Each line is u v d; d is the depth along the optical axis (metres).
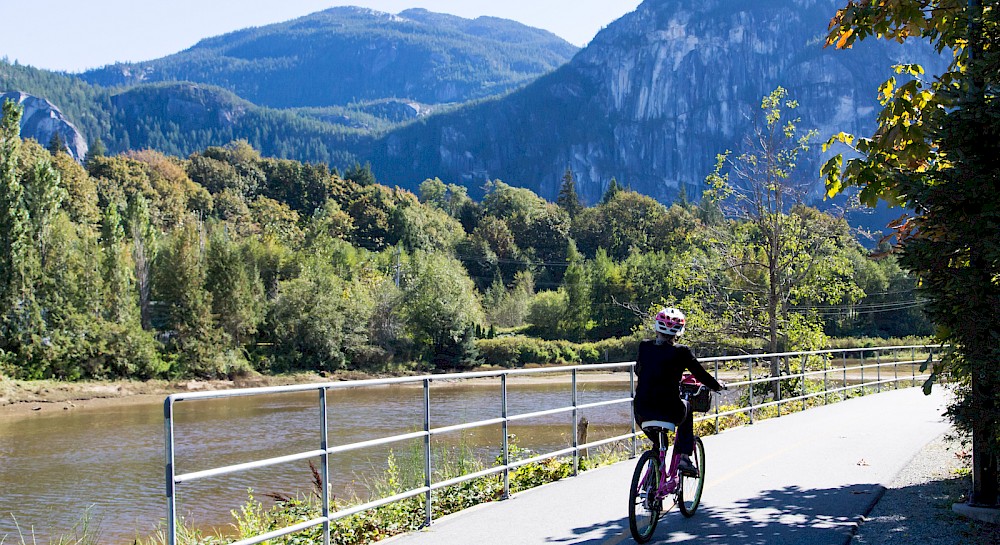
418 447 13.02
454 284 83.69
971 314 7.66
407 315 81.38
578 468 11.88
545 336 95.38
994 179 7.46
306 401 47.59
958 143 7.70
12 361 58.84
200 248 82.69
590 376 69.31
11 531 17.38
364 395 51.22
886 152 8.91
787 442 13.55
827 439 13.86
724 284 28.83
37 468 27.38
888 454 12.12
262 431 33.94
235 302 72.50
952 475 10.27
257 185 166.12
